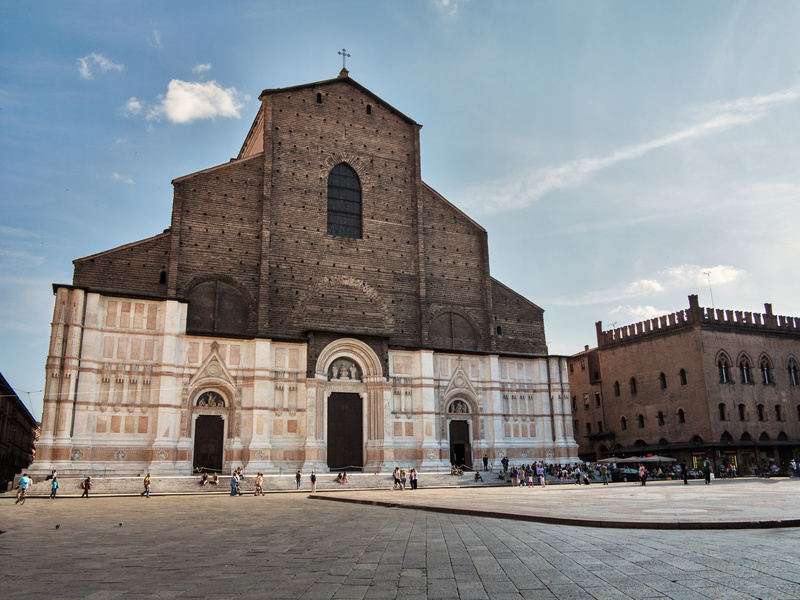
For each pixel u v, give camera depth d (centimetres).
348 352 5816
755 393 7606
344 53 6694
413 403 6016
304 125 6231
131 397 4906
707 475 5138
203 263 5491
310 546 1797
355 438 5731
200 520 2677
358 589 1192
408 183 6656
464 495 3959
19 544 1945
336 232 6200
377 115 6669
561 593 1102
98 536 2142
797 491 3559
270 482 4950
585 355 9069
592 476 6347
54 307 4756
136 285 5200
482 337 6612
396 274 6325
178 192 5506
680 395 7544
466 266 6750
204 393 5188
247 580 1305
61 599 1140
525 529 2008
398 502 3234
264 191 5841
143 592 1200
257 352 5334
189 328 5347
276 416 5347
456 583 1220
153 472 4753
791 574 1170
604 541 1656
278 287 5725
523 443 6469
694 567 1262
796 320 8225
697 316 7438
